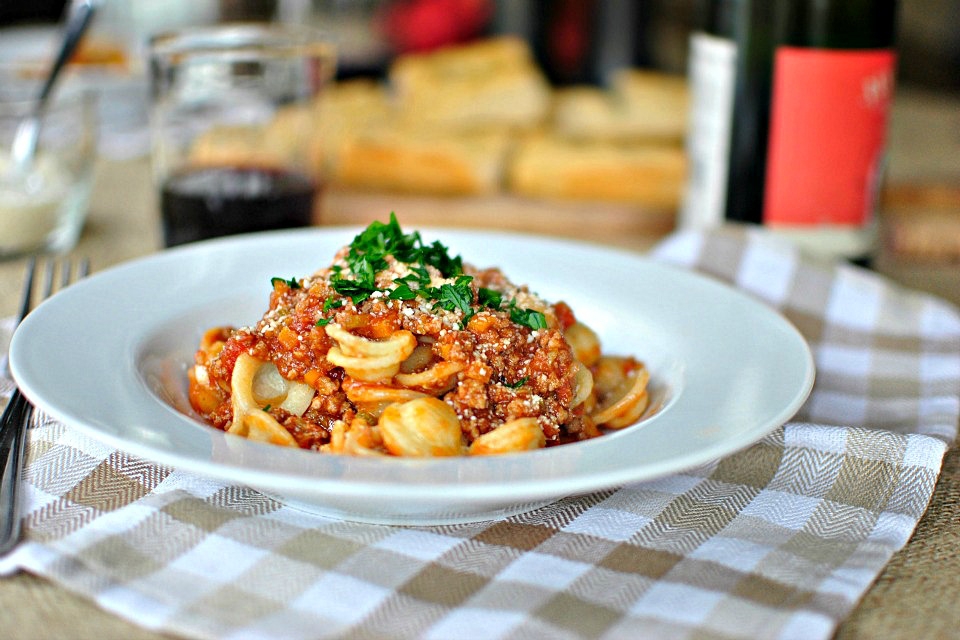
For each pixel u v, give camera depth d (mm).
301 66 622
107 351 446
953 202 719
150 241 653
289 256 531
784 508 422
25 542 387
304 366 438
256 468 377
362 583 380
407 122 831
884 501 426
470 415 427
